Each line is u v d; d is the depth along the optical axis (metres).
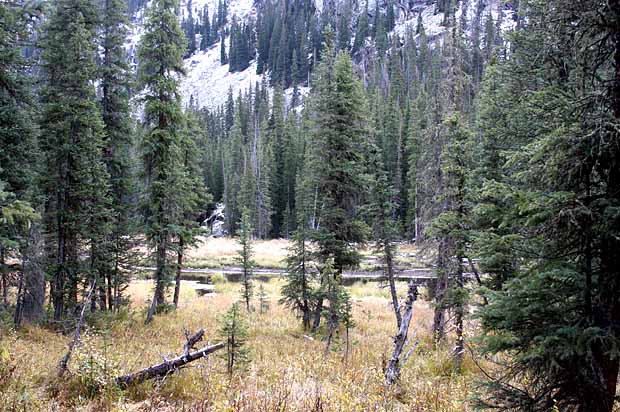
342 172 19.89
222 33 197.00
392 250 19.95
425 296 26.72
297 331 19.83
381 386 8.30
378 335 19.00
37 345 11.24
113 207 19.39
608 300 4.95
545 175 5.30
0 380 6.90
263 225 65.88
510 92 11.94
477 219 13.55
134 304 23.94
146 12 19.98
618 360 5.04
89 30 19.06
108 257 17.64
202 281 37.38
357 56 136.38
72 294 16.33
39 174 15.62
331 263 14.85
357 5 164.12
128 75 20.77
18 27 13.66
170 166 19.84
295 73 139.88
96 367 7.46
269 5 191.62
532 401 5.33
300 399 7.09
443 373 11.90
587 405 4.95
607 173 5.16
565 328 4.70
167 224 19.52
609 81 5.16
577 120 5.13
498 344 5.30
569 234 5.16
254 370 10.05
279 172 72.81
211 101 164.88
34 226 14.62
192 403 6.72
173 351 12.26
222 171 85.25
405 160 60.97
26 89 14.01
